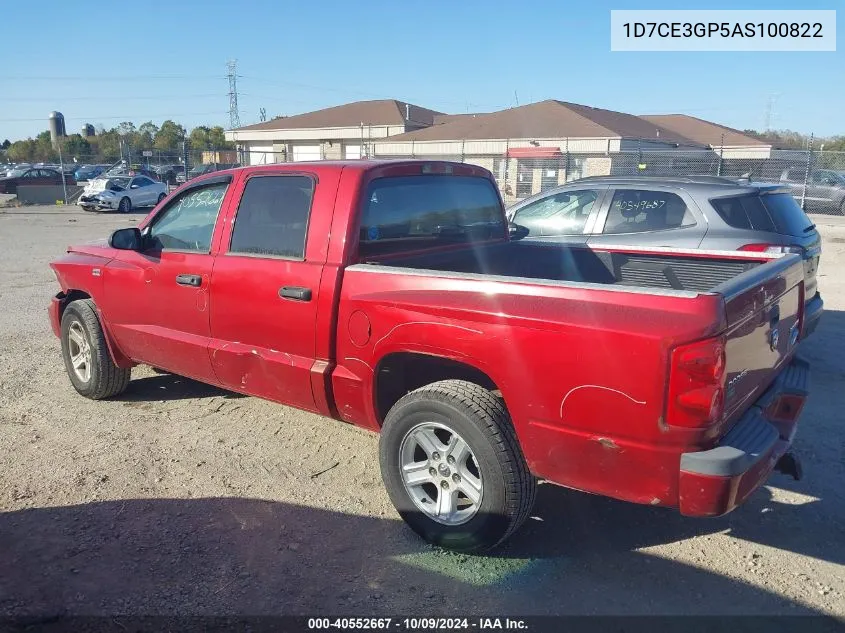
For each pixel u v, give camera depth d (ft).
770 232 21.22
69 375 19.44
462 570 11.30
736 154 133.28
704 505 9.43
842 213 77.87
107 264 17.67
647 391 9.47
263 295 14.05
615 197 23.44
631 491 10.00
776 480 14.51
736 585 10.96
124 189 94.17
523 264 17.31
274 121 173.88
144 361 17.49
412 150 128.57
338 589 10.80
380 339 12.19
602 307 9.95
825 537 12.39
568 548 11.96
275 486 14.10
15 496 13.64
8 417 17.71
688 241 21.61
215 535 12.29
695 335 9.19
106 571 11.21
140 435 16.57
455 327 11.17
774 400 11.85
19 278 39.86
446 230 15.60
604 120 126.31
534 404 10.47
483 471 10.99
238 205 14.92
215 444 16.07
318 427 17.03
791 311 12.85
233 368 14.99
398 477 12.11
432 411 11.41
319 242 13.35
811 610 10.36
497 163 116.57
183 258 15.75
